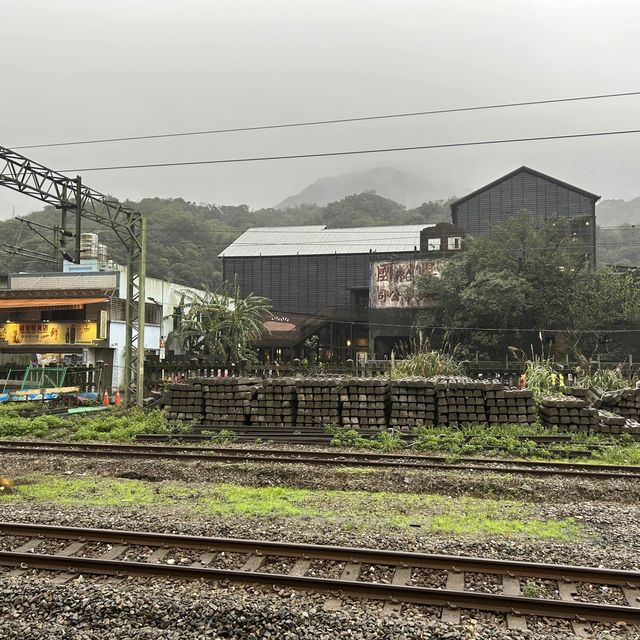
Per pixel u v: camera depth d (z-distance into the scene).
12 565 6.33
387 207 117.75
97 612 5.30
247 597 5.48
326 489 10.21
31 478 10.86
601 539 7.47
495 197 52.44
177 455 12.23
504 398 14.93
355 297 51.66
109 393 25.92
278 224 111.19
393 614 5.27
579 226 49.31
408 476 10.37
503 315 34.78
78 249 18.45
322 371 25.36
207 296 36.25
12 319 30.97
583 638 4.89
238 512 8.48
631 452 12.41
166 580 5.95
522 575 6.04
